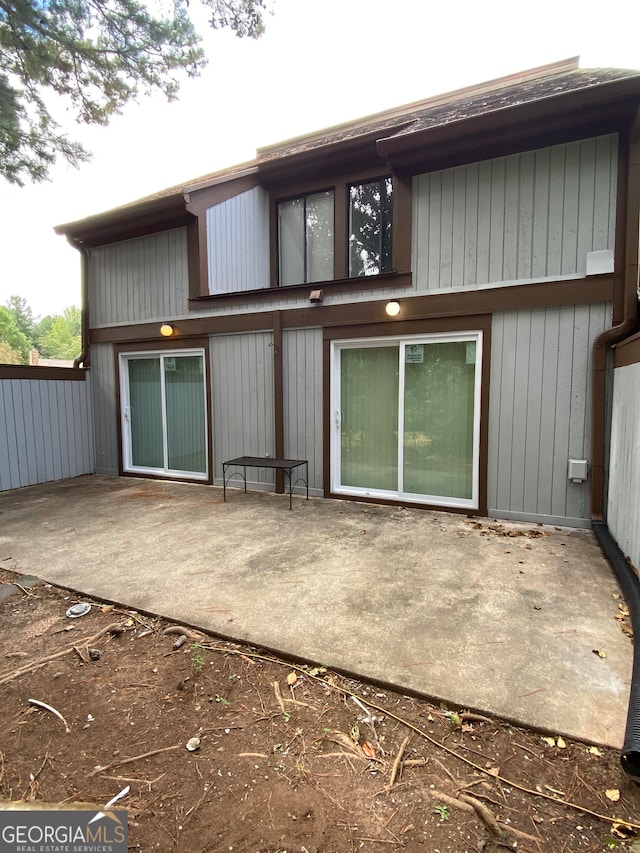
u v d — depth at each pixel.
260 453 6.31
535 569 3.42
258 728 1.83
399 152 4.79
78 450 7.68
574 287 4.36
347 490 5.75
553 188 4.41
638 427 3.13
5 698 2.04
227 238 6.71
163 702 2.00
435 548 3.90
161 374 7.15
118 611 2.84
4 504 5.64
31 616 2.81
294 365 5.93
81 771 1.63
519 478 4.72
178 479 7.08
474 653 2.29
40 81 6.22
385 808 1.46
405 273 5.09
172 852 1.32
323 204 6.73
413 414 5.28
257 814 1.44
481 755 1.67
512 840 1.35
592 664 2.20
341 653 2.30
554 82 5.40
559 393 4.51
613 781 1.55
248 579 3.26
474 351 4.91
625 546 3.47
